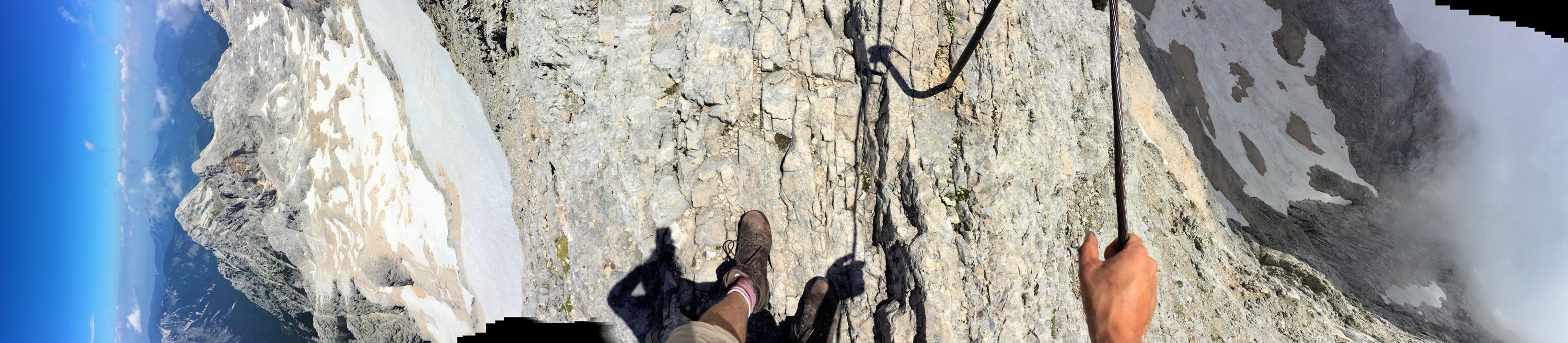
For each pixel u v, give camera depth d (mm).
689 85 4305
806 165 4211
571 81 4438
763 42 4293
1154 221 5707
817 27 4281
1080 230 4562
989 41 4086
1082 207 4664
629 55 4418
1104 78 5613
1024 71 4234
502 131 5160
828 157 4219
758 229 4008
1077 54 5176
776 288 4172
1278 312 5957
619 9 4469
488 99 5270
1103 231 4750
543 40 4414
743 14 4348
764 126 4281
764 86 4293
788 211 4234
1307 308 6219
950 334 3822
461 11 5055
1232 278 6207
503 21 4777
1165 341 4793
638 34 4445
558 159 4457
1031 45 4402
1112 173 5148
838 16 4262
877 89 4129
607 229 4281
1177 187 6969
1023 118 4160
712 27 4336
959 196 3938
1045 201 4238
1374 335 6320
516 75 4766
